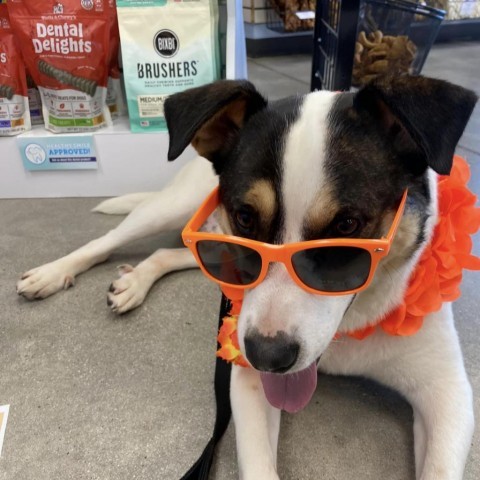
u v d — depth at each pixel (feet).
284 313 0.99
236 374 1.31
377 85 1.04
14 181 2.64
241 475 1.11
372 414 1.37
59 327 1.73
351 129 1.05
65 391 1.46
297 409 1.14
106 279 1.99
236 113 1.20
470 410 1.20
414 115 0.97
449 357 1.25
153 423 1.35
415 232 1.13
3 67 2.40
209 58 2.36
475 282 1.89
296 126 1.06
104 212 2.44
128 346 1.63
